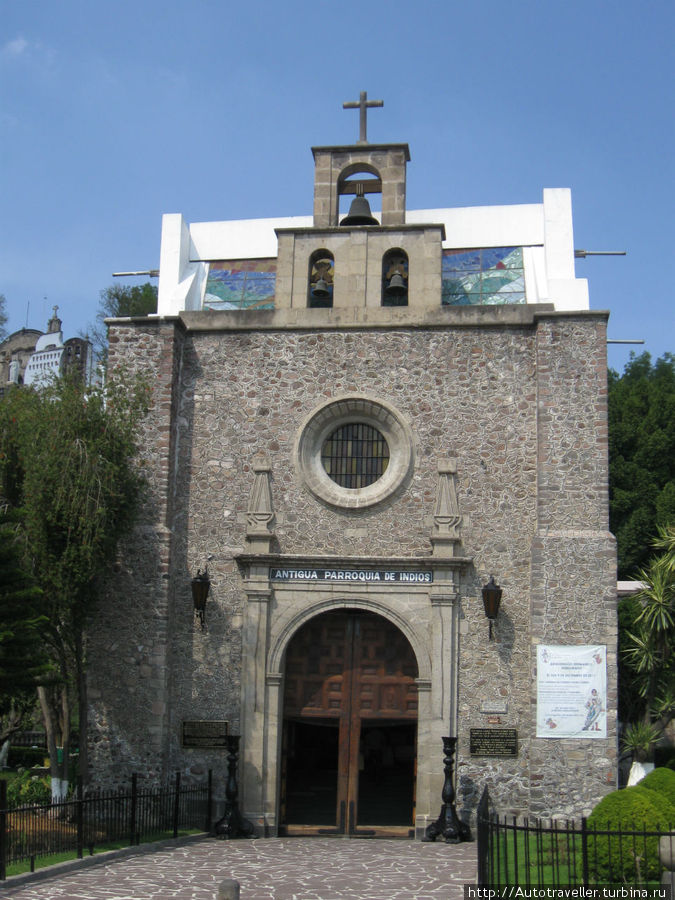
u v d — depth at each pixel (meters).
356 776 18.28
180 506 19.34
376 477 19.38
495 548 18.39
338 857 15.13
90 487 17.17
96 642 18.39
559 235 21.38
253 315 19.92
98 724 18.12
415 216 22.52
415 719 18.45
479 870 10.95
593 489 17.97
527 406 18.86
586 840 11.45
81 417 17.91
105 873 13.27
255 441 19.48
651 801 13.20
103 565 17.73
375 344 19.55
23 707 21.75
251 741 18.20
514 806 17.36
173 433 19.41
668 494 32.19
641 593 22.44
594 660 17.28
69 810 17.52
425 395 19.20
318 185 21.19
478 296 21.05
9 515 15.74
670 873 10.45
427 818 17.48
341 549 18.84
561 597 17.55
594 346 18.53
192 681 18.64
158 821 17.61
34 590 15.22
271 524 19.08
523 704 17.73
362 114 21.42
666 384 36.66
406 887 12.45
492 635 18.02
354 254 20.16
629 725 23.64
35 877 12.55
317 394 19.52
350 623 18.95
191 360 19.95
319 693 18.75
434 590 18.23
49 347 49.69
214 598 18.95
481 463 18.77
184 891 12.00
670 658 22.42
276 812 18.05
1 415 19.70
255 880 12.91
